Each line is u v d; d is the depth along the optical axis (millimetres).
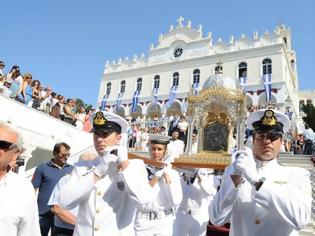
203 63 39719
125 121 3885
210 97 10297
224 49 39156
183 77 40656
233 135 11039
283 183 2953
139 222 4789
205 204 7074
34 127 12500
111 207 3496
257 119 3580
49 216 5309
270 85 34156
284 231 2908
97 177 3348
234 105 10023
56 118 13789
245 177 2818
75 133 14750
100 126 3539
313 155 13211
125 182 3311
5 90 11984
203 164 8148
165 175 4629
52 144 13367
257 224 2971
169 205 4758
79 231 3484
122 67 46750
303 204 2740
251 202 3023
